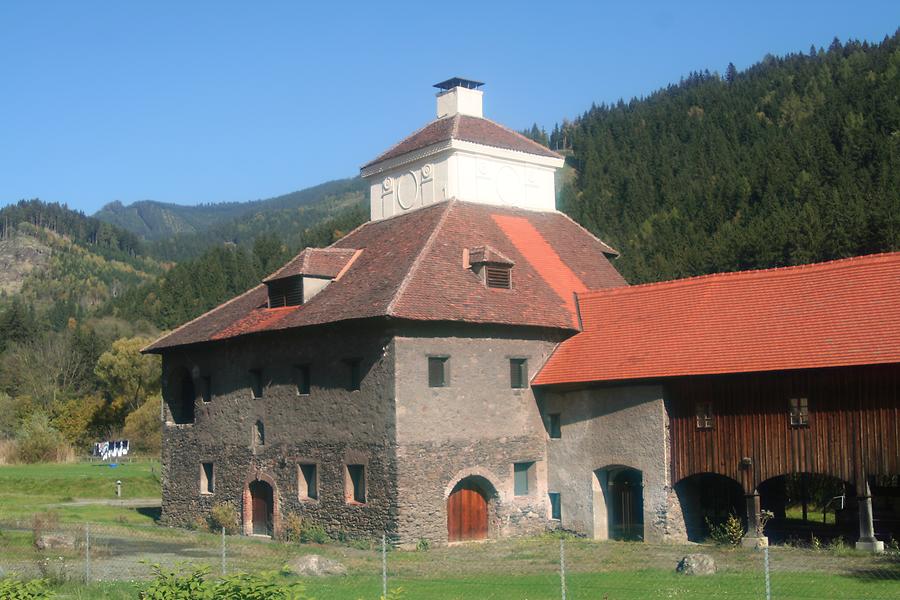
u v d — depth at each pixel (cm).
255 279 13012
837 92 13200
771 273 3244
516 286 3575
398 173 4388
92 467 7000
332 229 13100
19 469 6750
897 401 2659
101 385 10762
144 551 3088
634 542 3192
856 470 2730
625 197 13400
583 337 3525
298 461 3497
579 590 2208
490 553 2981
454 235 3731
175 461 4141
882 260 3002
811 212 7075
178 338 4147
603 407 3331
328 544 3316
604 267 4138
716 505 3384
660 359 3173
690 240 9769
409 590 2250
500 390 3397
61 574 2331
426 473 3177
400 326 3170
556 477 3469
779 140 12450
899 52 15025
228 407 3856
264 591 1394
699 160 14288
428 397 3212
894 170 8919
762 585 2200
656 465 3152
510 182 4303
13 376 10788
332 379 3388
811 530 3378
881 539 3053
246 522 3697
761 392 2948
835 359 2755
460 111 4434
